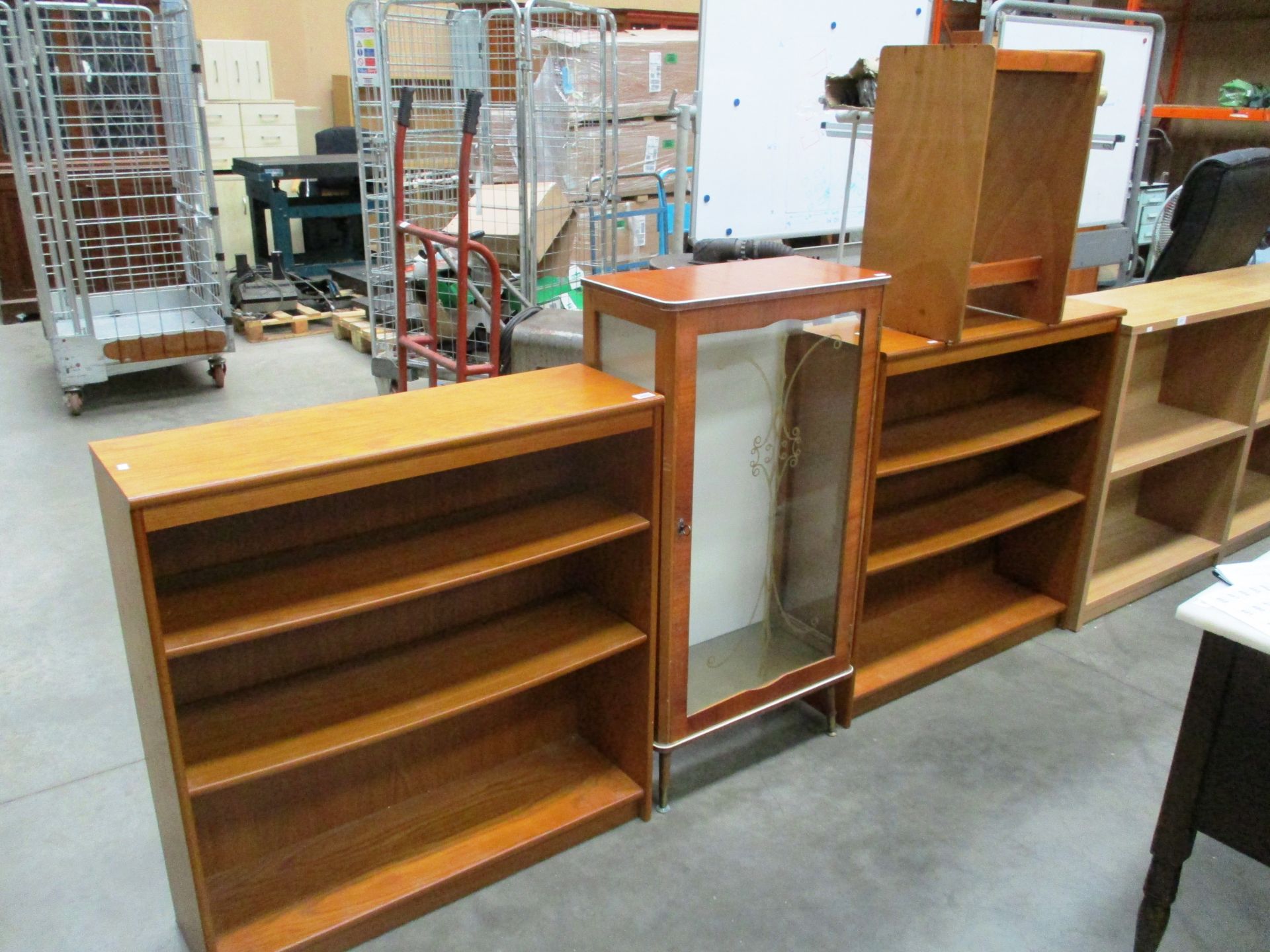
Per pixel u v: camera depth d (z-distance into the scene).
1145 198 5.16
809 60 3.72
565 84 4.27
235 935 1.71
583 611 2.07
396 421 1.64
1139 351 3.16
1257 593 1.41
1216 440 3.02
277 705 1.74
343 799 1.96
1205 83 5.77
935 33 4.12
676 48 4.82
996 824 2.10
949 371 2.68
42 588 2.97
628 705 2.08
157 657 1.40
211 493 1.37
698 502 2.04
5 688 2.50
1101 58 2.16
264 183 6.07
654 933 1.81
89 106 5.15
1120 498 3.38
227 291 4.69
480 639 1.97
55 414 4.43
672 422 1.82
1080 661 2.73
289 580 1.64
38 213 5.30
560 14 4.51
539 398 1.79
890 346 2.15
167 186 5.39
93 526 3.37
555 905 1.88
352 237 6.84
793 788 2.21
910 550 2.42
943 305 2.19
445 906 1.88
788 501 2.18
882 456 2.33
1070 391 2.74
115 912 1.84
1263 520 3.41
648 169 4.93
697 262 3.23
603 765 2.17
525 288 3.83
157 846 2.01
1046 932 1.82
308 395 4.70
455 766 2.10
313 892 1.80
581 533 1.84
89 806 2.11
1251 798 1.45
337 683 1.82
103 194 5.31
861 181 4.13
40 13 4.85
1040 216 2.36
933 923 1.84
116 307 5.03
